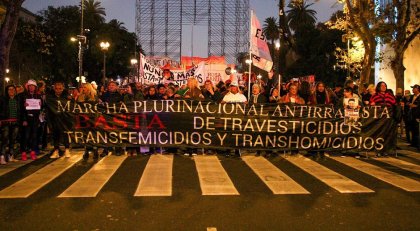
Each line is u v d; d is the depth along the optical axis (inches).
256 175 346.3
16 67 1830.7
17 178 336.2
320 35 2384.4
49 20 2313.0
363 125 446.6
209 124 443.8
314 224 232.1
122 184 314.5
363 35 740.0
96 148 437.1
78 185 311.0
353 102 446.0
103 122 437.4
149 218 240.4
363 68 742.5
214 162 401.7
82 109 434.9
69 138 433.7
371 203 270.5
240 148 445.4
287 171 363.3
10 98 401.7
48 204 266.1
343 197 283.6
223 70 978.1
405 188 306.5
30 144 417.7
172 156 433.4
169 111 443.2
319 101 471.2
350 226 229.5
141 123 442.0
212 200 274.5
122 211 252.5
